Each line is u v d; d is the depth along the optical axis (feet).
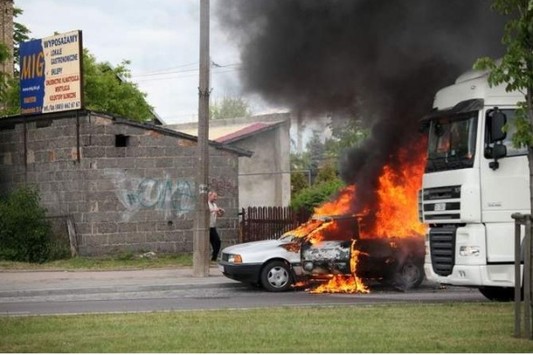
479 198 45.42
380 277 56.54
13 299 55.72
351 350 30.14
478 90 46.03
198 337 33.47
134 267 73.61
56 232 79.97
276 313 41.55
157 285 60.80
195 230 66.85
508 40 36.27
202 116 66.44
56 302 52.95
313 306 45.75
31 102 83.20
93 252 78.43
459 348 30.50
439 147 48.47
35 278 65.82
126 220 79.77
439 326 36.32
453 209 46.52
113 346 31.35
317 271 56.90
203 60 66.28
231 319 39.22
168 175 81.66
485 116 45.65
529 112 36.17
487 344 31.40
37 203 81.66
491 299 50.88
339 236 57.93
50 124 81.46
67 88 79.71
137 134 80.43
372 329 35.42
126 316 40.88
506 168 45.57
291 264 58.59
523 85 35.76
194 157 82.84
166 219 81.41
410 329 35.40
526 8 36.11
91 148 78.54
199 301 51.96
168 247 81.41
